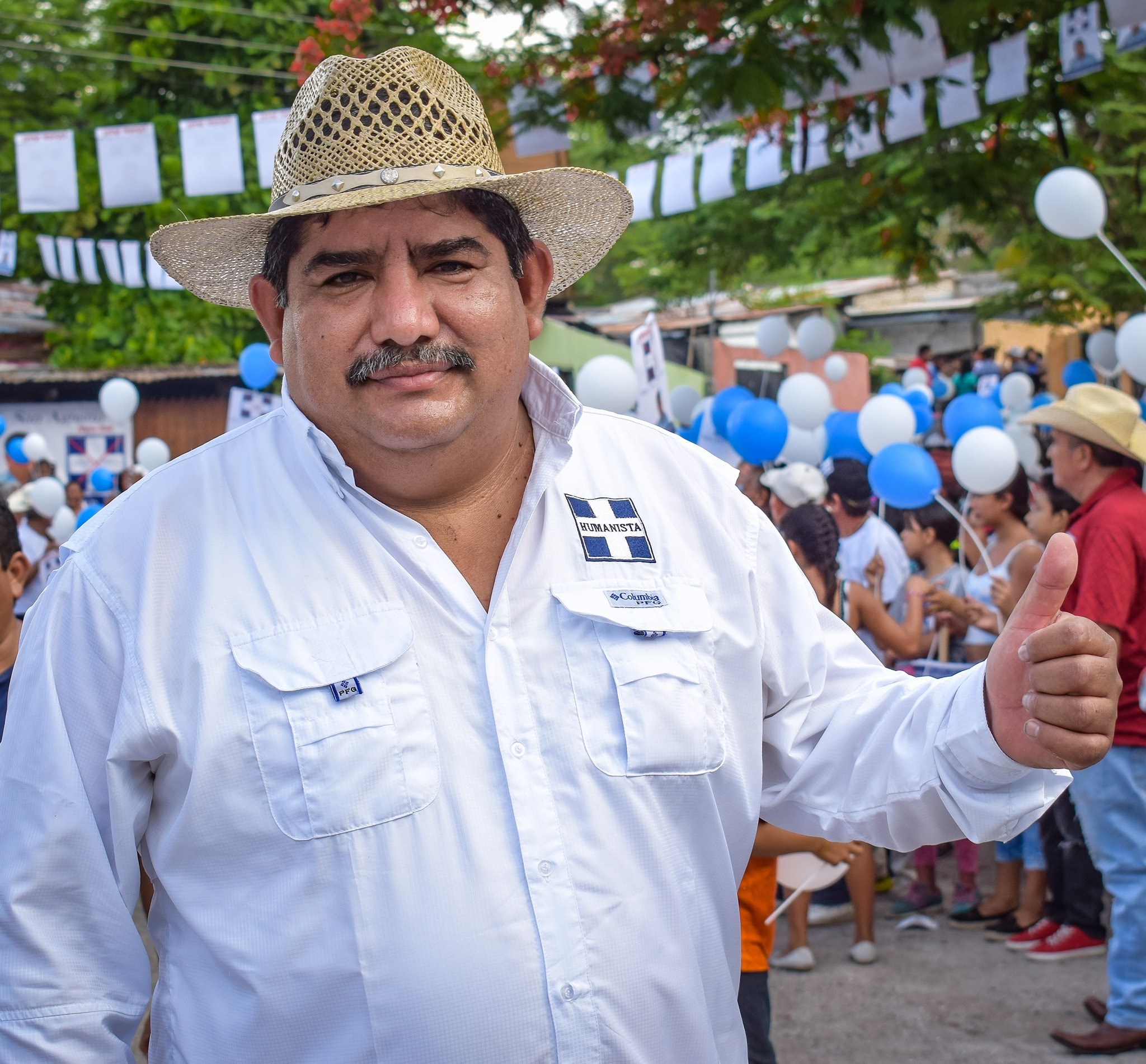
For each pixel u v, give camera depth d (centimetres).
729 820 163
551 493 163
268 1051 142
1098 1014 381
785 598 171
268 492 156
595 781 150
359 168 144
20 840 145
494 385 150
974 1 444
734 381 1196
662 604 160
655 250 970
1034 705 130
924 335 1759
